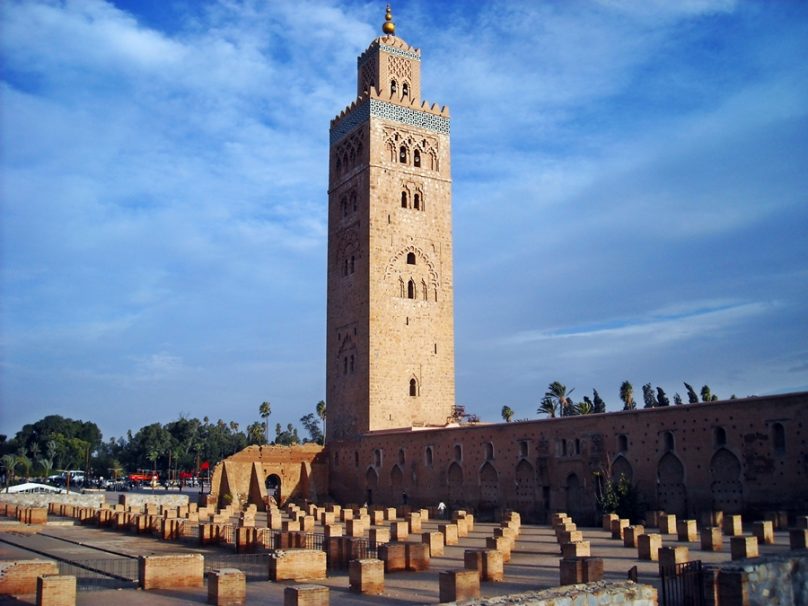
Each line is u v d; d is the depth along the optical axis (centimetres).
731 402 5188
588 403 12162
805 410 4784
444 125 9719
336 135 9906
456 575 2622
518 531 5175
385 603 2722
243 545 4422
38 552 4534
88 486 15500
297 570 3319
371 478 8450
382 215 9069
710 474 5266
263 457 9062
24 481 14800
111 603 2780
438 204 9462
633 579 2561
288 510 8012
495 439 6938
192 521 6150
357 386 8875
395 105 9394
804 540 3325
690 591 2294
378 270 8931
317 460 9244
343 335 9238
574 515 6172
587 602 1923
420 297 9144
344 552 3794
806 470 4747
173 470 19362
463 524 5353
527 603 1831
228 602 2738
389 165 9219
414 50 9738
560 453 6341
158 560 3127
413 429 7894
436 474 7525
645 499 5647
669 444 5559
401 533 4962
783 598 2375
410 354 8956
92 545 4862
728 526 4553
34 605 2759
